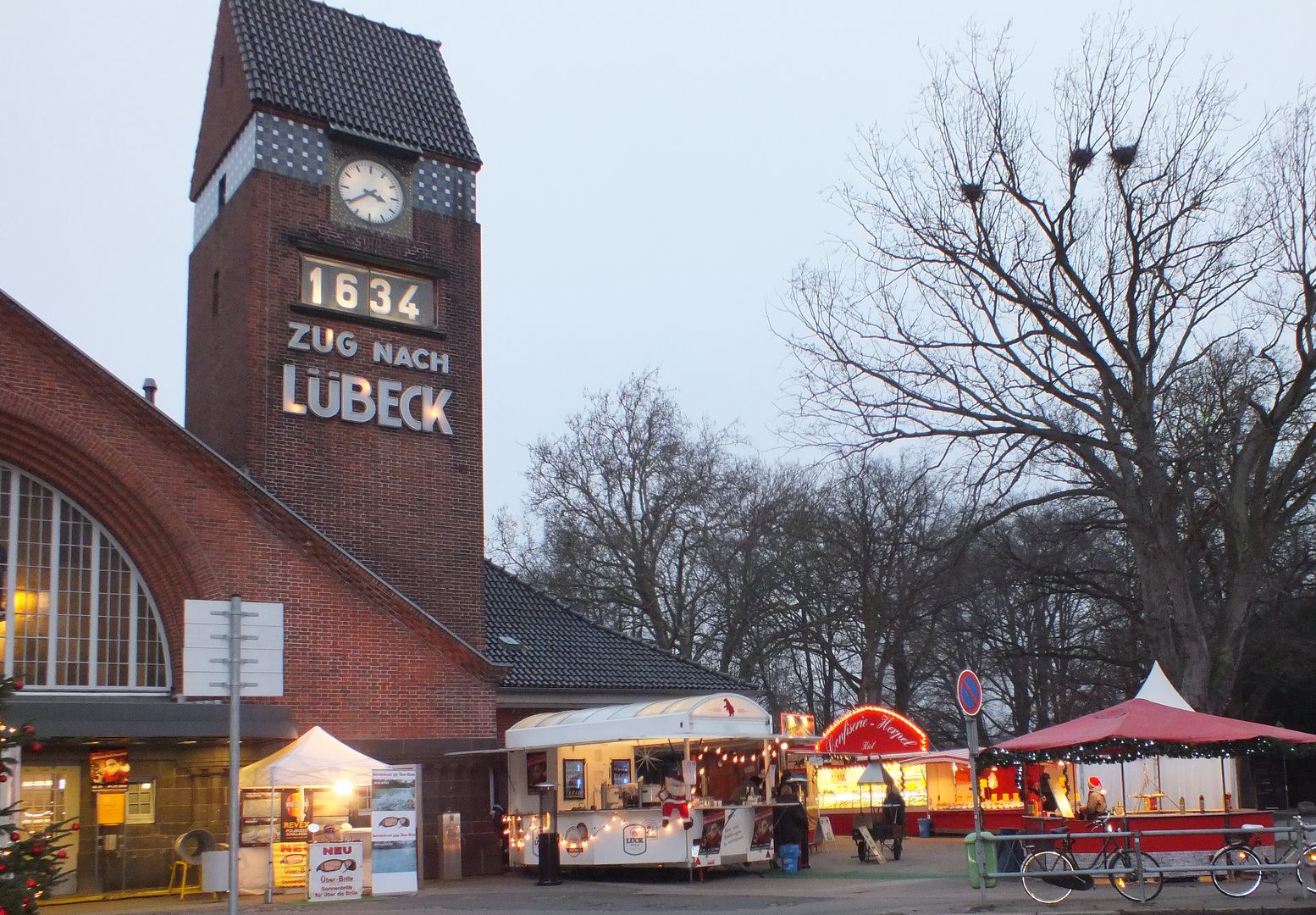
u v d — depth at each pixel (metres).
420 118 27.95
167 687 20.55
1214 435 29.48
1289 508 28.62
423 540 26.00
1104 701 49.84
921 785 36.12
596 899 18.77
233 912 10.88
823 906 17.00
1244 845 18.48
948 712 58.78
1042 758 20.16
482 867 23.69
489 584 31.09
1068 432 28.45
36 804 20.47
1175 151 27.78
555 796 22.00
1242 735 19.27
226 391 25.42
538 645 29.06
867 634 46.88
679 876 22.61
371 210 26.61
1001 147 28.73
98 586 20.33
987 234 28.81
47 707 18.81
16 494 19.86
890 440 29.50
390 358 26.23
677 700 22.59
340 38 28.03
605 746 24.27
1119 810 22.38
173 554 20.64
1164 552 28.02
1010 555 34.12
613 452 46.38
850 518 48.00
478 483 27.06
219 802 21.36
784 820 23.75
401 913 17.27
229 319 25.66
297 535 22.06
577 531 46.31
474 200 28.25
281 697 21.45
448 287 27.34
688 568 47.88
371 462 25.61
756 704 23.09
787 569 47.91
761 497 49.50
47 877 11.09
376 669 22.66
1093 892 18.09
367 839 21.06
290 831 20.78
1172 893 17.97
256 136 25.41
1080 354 29.02
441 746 23.09
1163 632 28.42
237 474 21.44
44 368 19.91
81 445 19.91
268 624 11.73
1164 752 19.72
